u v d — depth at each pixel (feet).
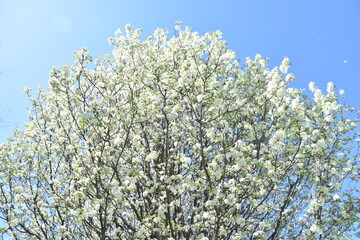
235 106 32.12
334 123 36.94
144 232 27.78
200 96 31.14
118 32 39.01
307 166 33.58
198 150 33.45
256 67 39.60
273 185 30.19
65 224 33.83
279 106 31.60
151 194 31.68
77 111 30.76
